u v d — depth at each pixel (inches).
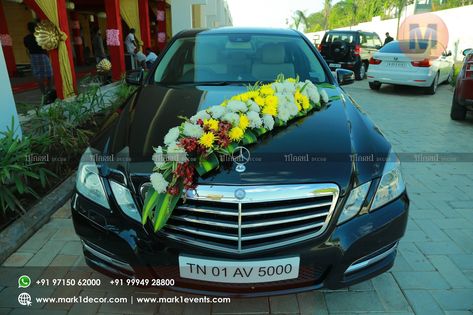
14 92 354.0
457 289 92.7
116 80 365.4
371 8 1382.9
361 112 105.0
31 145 141.2
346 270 75.4
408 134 228.8
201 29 150.3
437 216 128.4
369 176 77.0
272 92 91.4
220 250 70.9
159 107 100.8
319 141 82.0
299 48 136.9
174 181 70.3
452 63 439.8
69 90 255.4
